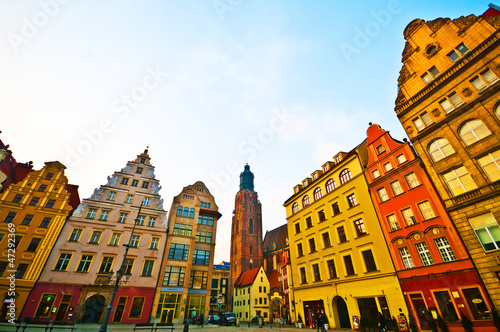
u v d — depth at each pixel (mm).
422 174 20719
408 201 21266
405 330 18109
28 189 29047
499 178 15602
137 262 29938
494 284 14594
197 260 34938
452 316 16281
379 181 24438
